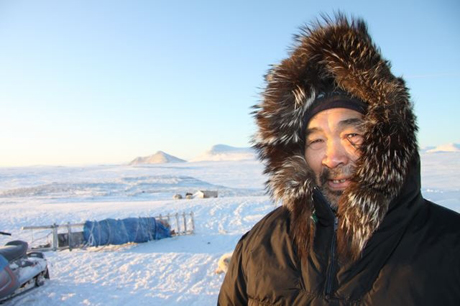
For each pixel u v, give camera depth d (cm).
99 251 1036
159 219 1255
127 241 1103
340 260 111
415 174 108
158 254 997
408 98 106
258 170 9525
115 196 2931
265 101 136
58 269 838
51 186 3988
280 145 135
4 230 1405
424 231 104
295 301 117
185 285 714
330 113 116
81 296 652
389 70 110
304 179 125
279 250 131
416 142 106
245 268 142
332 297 108
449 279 95
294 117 127
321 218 121
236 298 147
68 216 1662
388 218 106
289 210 136
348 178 114
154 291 679
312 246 120
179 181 4744
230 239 1208
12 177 8381
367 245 106
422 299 95
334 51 113
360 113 113
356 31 115
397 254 103
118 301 627
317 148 121
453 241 100
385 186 100
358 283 105
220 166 12388
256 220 1597
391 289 100
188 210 1806
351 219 104
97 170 11681
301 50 124
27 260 679
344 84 113
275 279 125
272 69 135
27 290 665
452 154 13125
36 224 1513
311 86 121
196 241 1175
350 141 113
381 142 101
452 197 1655
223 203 1991
